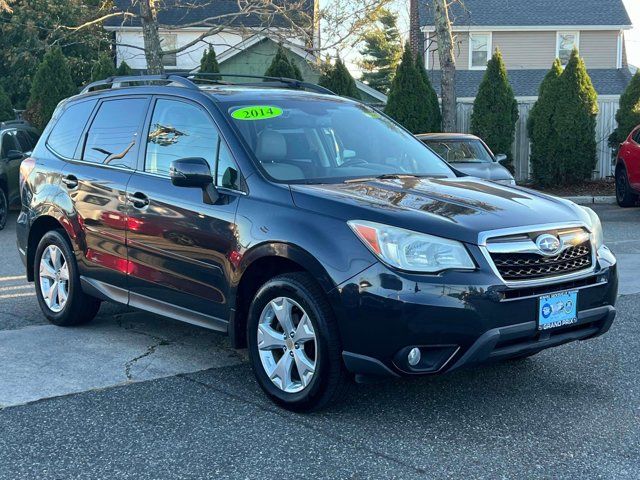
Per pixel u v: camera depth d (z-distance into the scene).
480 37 30.55
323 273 4.34
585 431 4.36
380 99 23.95
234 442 4.21
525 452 4.08
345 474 3.82
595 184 20.42
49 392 4.98
